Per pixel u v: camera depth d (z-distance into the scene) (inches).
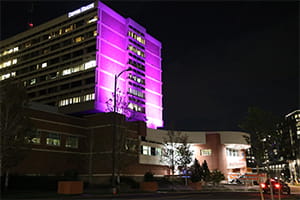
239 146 3166.8
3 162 1114.7
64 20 3353.8
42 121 1919.3
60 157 1993.1
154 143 2504.9
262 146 730.2
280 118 751.7
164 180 2235.5
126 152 1690.5
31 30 3607.3
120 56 3282.5
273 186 1237.7
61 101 3083.2
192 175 2156.7
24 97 1203.2
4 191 1236.5
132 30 3501.5
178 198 949.8
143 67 3587.6
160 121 3730.3
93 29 3100.4
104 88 2967.5
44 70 3329.2
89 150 2151.8
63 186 1177.4
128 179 1939.0
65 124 2075.5
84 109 2881.4
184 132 3021.7
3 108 1149.7
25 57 3553.2
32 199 925.2
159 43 4045.3
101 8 3161.9
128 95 3221.0
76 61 3115.2
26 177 1451.8
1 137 1088.2
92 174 2068.2
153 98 3688.5
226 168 3006.9
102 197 1027.9
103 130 2118.6
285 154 735.1
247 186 2091.5
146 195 1162.6
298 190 1726.1
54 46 3356.3
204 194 1234.0
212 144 3041.3
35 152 1836.9
